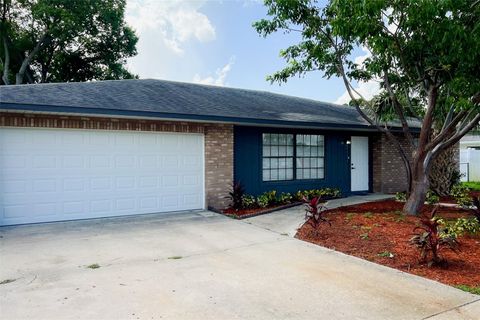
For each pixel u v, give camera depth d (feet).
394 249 19.58
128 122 28.68
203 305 12.82
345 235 22.63
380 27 23.08
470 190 46.50
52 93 26.48
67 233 23.39
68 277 15.51
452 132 29.35
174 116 27.63
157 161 30.45
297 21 29.81
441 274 16.06
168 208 31.04
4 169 24.68
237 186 32.83
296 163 38.78
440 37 21.45
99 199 28.12
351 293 13.98
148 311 12.30
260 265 17.35
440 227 23.57
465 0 20.83
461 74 23.20
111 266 17.07
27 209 25.54
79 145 27.20
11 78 90.99
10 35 85.51
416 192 29.04
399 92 32.83
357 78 31.58
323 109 46.19
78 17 83.46
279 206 33.81
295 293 13.97
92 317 11.82
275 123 32.60
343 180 42.32
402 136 46.60
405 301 13.26
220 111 31.32
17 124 24.62
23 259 17.92
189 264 17.46
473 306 12.87
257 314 12.17
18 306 12.59
